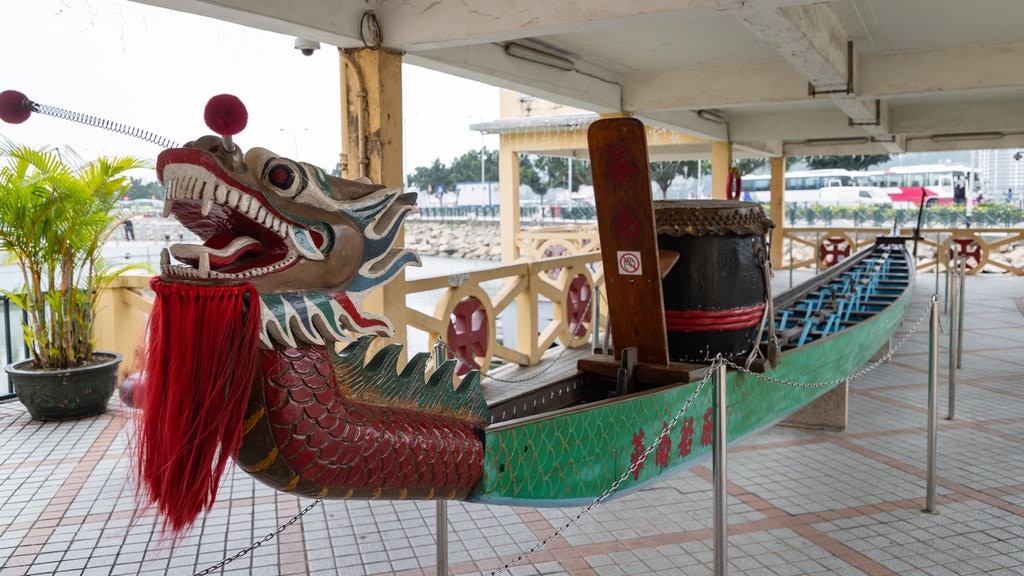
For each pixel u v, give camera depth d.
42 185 6.31
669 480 5.20
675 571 3.91
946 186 36.16
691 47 9.65
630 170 3.87
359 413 2.44
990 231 19.12
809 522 4.49
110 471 5.36
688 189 39.88
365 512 4.70
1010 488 5.00
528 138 15.98
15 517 4.60
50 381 6.41
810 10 7.30
